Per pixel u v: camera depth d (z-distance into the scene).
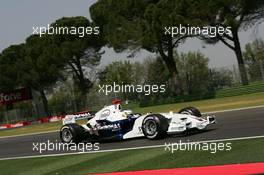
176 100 92.19
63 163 29.03
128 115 34.34
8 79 132.75
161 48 97.75
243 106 51.28
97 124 35.41
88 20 119.31
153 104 96.19
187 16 90.62
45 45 123.31
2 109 151.62
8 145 47.06
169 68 98.50
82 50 116.62
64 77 126.38
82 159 29.36
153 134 32.03
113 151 30.48
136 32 96.38
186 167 22.00
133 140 33.91
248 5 86.25
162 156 25.70
